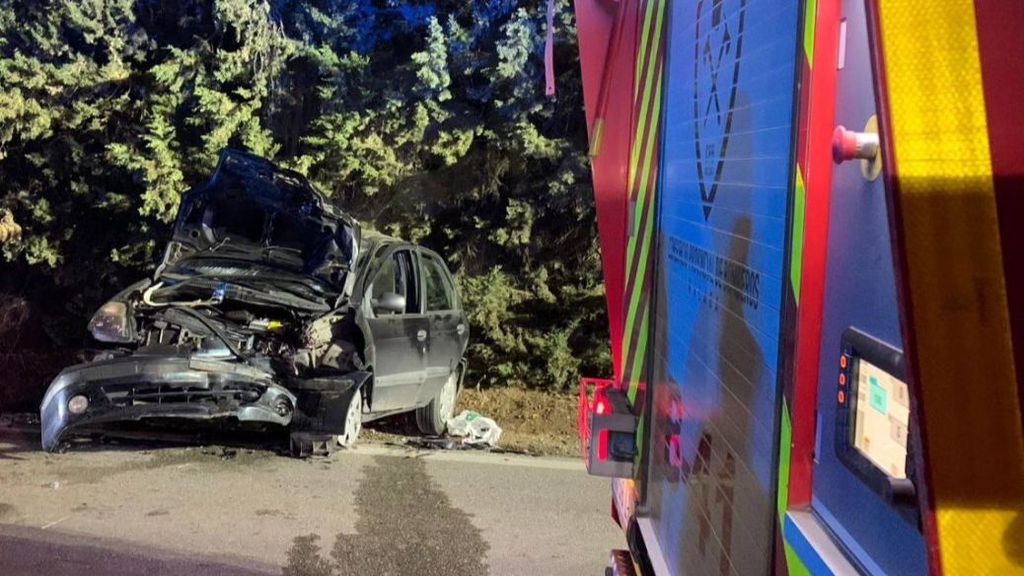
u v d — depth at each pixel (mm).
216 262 7547
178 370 6441
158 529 5637
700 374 2264
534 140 10938
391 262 8109
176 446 7598
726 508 2014
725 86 2107
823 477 1564
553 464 8000
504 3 11242
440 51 10742
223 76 11008
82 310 11773
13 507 5910
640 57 3094
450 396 9109
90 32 11227
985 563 1098
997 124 1135
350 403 7051
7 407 10062
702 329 2258
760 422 1794
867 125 1411
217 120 10938
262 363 6914
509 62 10703
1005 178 1128
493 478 7359
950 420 1112
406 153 11445
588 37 3764
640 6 3121
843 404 1477
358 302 7406
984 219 1125
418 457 7887
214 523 5812
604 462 3102
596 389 3346
